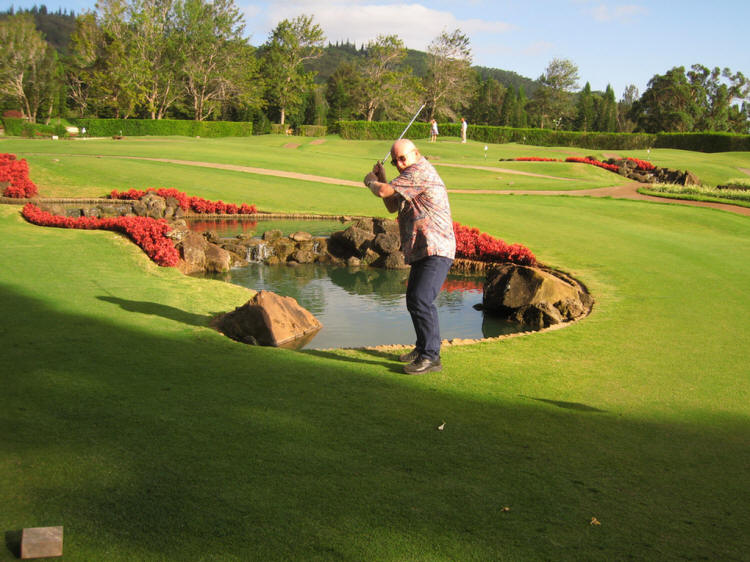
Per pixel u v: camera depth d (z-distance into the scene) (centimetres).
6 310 641
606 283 1008
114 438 328
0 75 6919
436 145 4672
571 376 506
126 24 5956
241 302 820
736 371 534
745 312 799
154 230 1156
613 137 5756
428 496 276
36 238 1153
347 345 718
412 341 747
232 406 387
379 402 410
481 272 1261
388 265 1309
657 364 554
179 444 323
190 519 247
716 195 2661
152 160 2691
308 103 8406
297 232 1459
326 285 1128
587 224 1662
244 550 226
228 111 7638
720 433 381
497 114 10319
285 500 266
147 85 6153
